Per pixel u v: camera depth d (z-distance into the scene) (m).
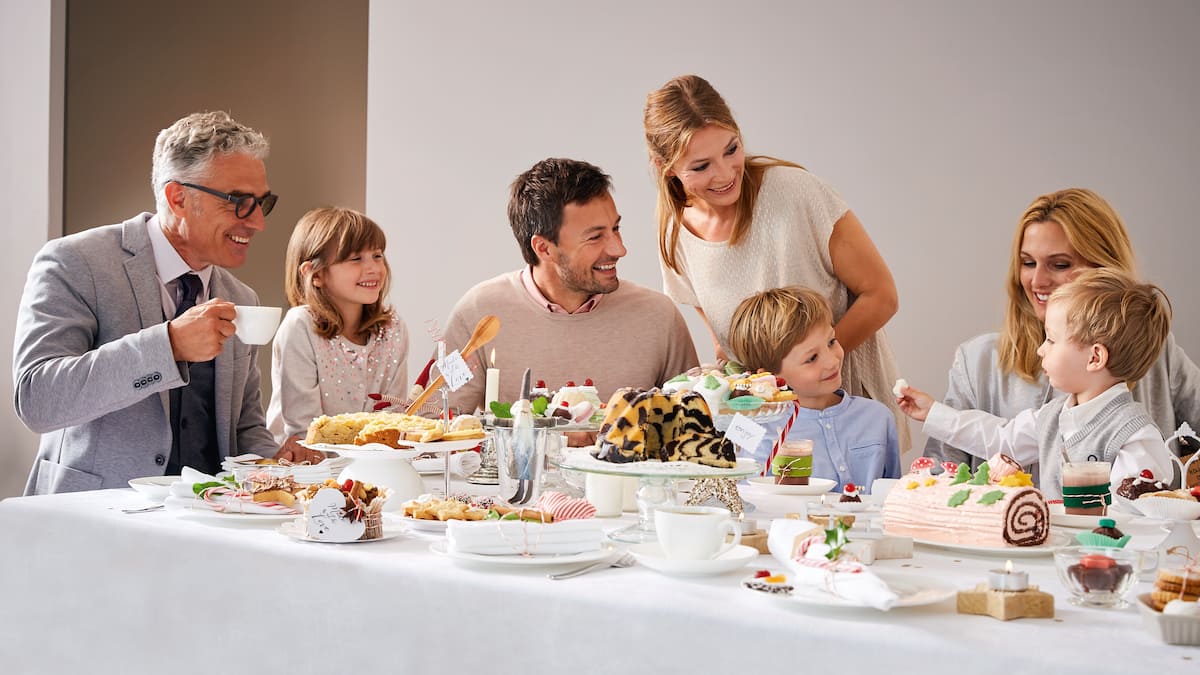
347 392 2.95
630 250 4.01
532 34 4.11
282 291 5.07
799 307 2.70
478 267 4.19
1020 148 3.54
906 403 2.76
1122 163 3.45
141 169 4.85
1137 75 3.42
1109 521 1.44
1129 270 2.76
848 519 1.52
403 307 4.31
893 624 1.02
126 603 1.55
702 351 3.82
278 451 2.56
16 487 4.40
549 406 2.09
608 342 3.00
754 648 1.03
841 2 3.71
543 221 2.88
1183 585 0.99
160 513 1.63
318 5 5.04
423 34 4.27
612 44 4.01
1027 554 1.40
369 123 4.36
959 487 1.52
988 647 0.94
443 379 2.09
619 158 4.01
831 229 3.12
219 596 1.44
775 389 1.99
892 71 3.67
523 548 1.29
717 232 3.18
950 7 3.60
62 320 2.24
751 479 2.25
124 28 4.76
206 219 2.38
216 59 4.98
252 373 2.62
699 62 3.90
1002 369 2.86
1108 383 2.29
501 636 1.18
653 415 1.57
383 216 4.35
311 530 1.43
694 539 1.26
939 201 3.64
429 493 1.88
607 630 1.12
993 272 3.58
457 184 4.22
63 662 1.62
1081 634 0.99
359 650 1.30
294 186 5.08
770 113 3.82
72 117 4.63
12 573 1.67
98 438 2.27
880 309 3.11
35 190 4.50
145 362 2.05
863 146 3.71
